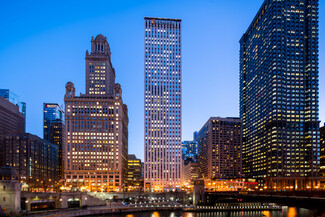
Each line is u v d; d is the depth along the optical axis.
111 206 169.88
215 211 179.50
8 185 119.94
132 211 166.62
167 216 154.12
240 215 162.12
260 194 139.38
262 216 157.12
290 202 111.25
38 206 139.75
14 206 119.25
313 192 99.50
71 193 154.25
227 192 174.88
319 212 122.81
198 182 192.75
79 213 140.75
